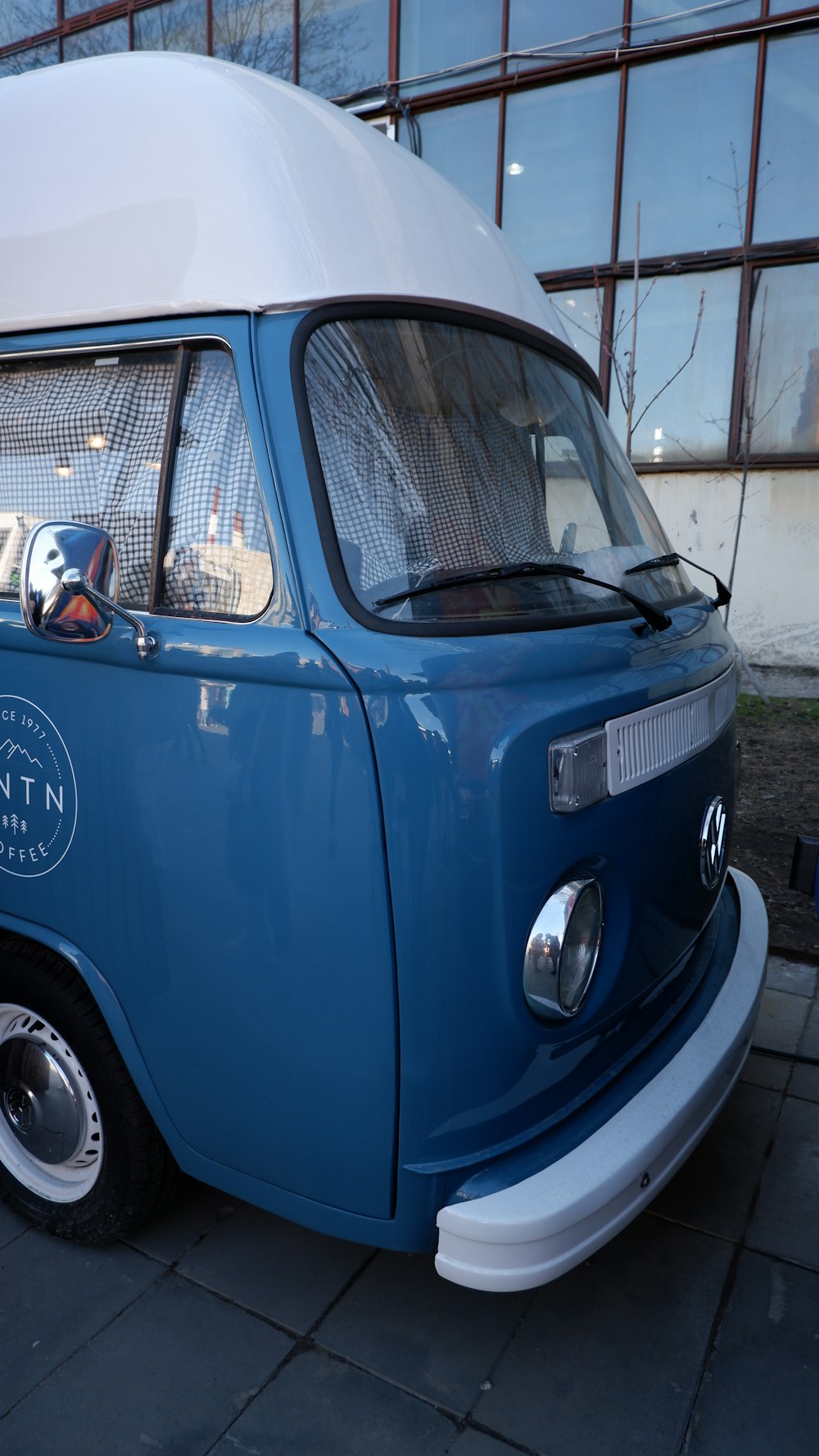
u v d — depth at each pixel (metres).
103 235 2.04
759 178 7.83
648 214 8.23
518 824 1.75
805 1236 2.54
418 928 1.71
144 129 2.04
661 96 8.02
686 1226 2.58
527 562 2.11
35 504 2.19
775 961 4.01
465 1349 2.17
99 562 1.82
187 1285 2.33
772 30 7.55
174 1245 2.46
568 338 2.72
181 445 1.95
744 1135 2.95
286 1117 1.91
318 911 1.77
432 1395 2.05
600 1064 2.11
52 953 2.31
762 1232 2.56
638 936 2.14
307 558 1.78
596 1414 2.01
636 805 2.06
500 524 2.12
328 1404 2.02
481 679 1.73
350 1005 1.77
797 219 7.79
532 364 2.43
